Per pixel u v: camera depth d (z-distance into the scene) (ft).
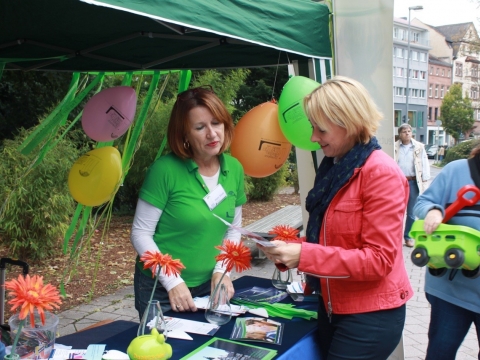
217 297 6.66
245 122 8.80
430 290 7.28
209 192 7.21
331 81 5.56
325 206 5.69
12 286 4.45
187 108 6.84
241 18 6.65
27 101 26.37
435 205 6.87
